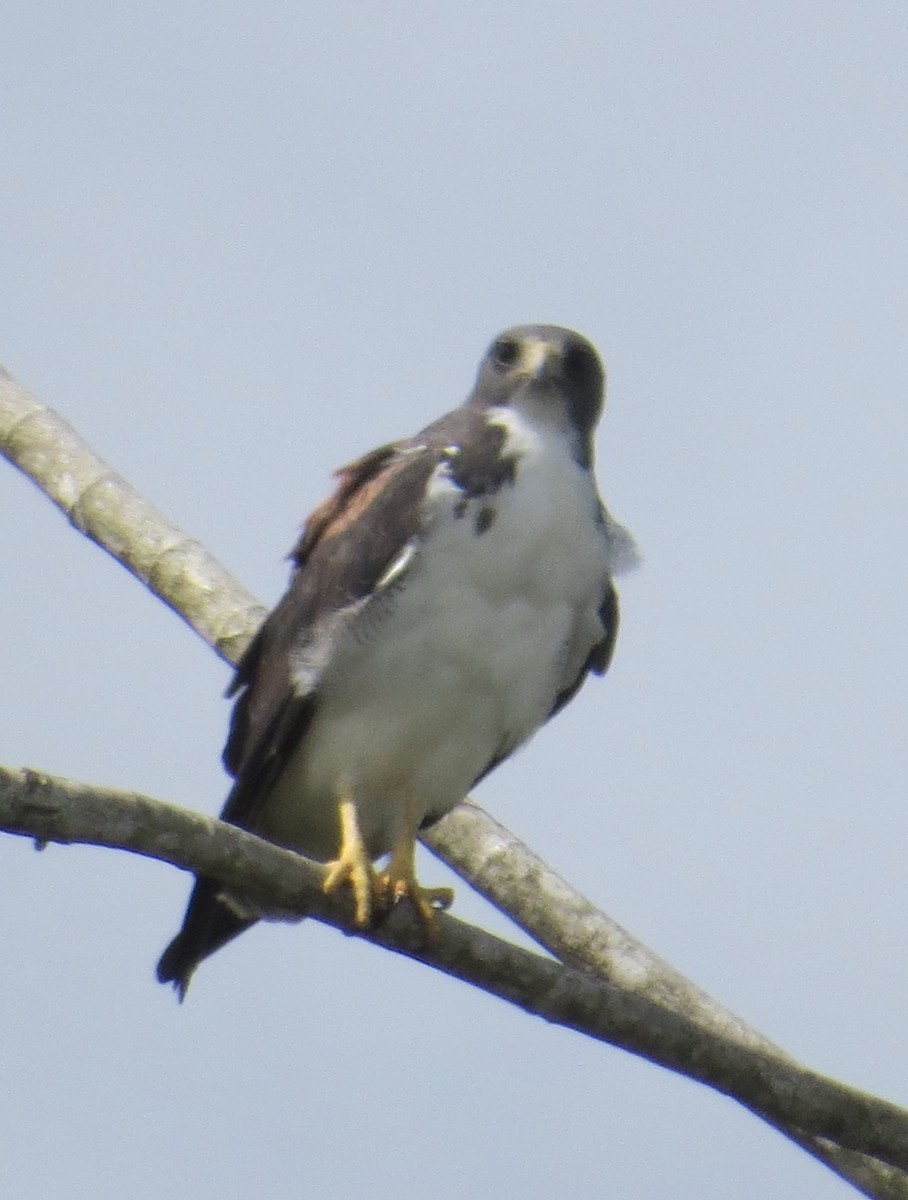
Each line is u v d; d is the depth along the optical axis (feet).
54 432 44.62
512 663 37.93
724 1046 32.07
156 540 42.88
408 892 36.22
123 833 27.91
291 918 38.22
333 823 40.50
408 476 37.83
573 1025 32.04
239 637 41.60
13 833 27.07
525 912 38.91
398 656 37.63
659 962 37.81
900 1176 35.58
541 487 37.60
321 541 39.01
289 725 38.68
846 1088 32.42
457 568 37.29
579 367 39.96
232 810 40.14
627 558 39.27
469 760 39.11
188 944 38.93
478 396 39.78
